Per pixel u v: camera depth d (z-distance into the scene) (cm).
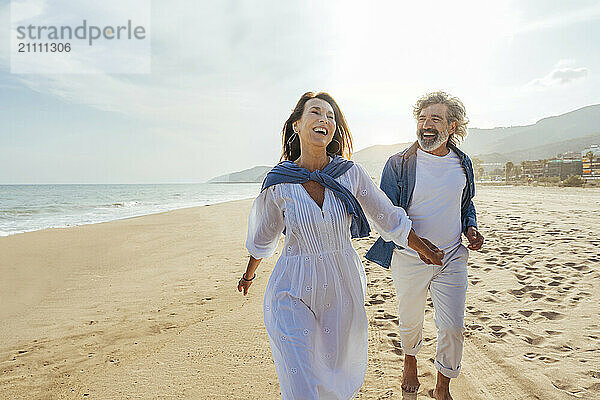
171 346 428
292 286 224
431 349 392
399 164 315
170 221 1770
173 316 529
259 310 537
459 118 304
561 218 1193
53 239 1240
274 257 897
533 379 324
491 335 412
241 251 1001
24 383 359
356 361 235
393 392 315
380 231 263
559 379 321
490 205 1819
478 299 521
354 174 246
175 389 336
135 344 440
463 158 316
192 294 630
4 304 608
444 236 302
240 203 3169
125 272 812
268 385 336
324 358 222
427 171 306
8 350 436
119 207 3059
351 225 242
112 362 396
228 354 401
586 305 473
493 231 999
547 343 386
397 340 413
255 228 249
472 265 688
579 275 584
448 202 303
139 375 364
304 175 232
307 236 226
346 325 229
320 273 225
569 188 3941
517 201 2062
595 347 370
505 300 511
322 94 263
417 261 303
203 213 2194
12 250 1060
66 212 2525
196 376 357
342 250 232
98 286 707
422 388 320
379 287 602
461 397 309
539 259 686
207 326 483
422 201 304
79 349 434
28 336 477
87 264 891
